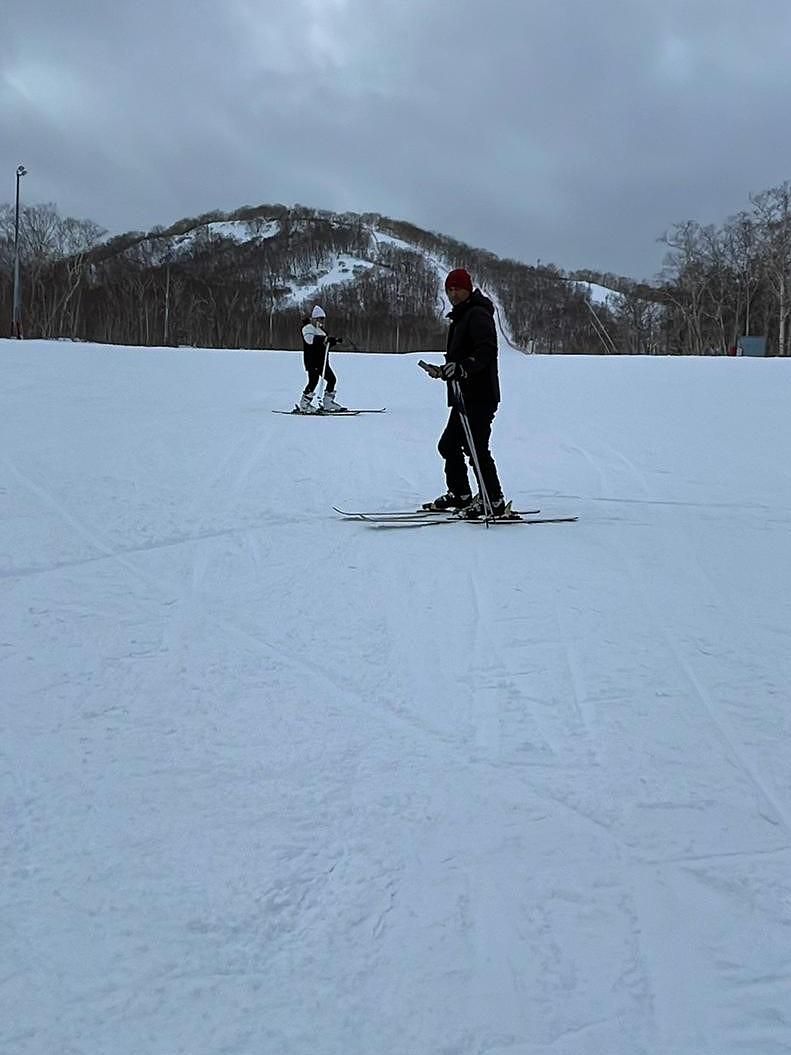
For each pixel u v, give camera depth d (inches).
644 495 266.8
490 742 114.1
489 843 92.1
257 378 634.8
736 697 127.4
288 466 304.2
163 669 135.0
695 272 2289.6
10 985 71.4
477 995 72.1
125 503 241.3
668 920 81.1
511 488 278.1
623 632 153.1
